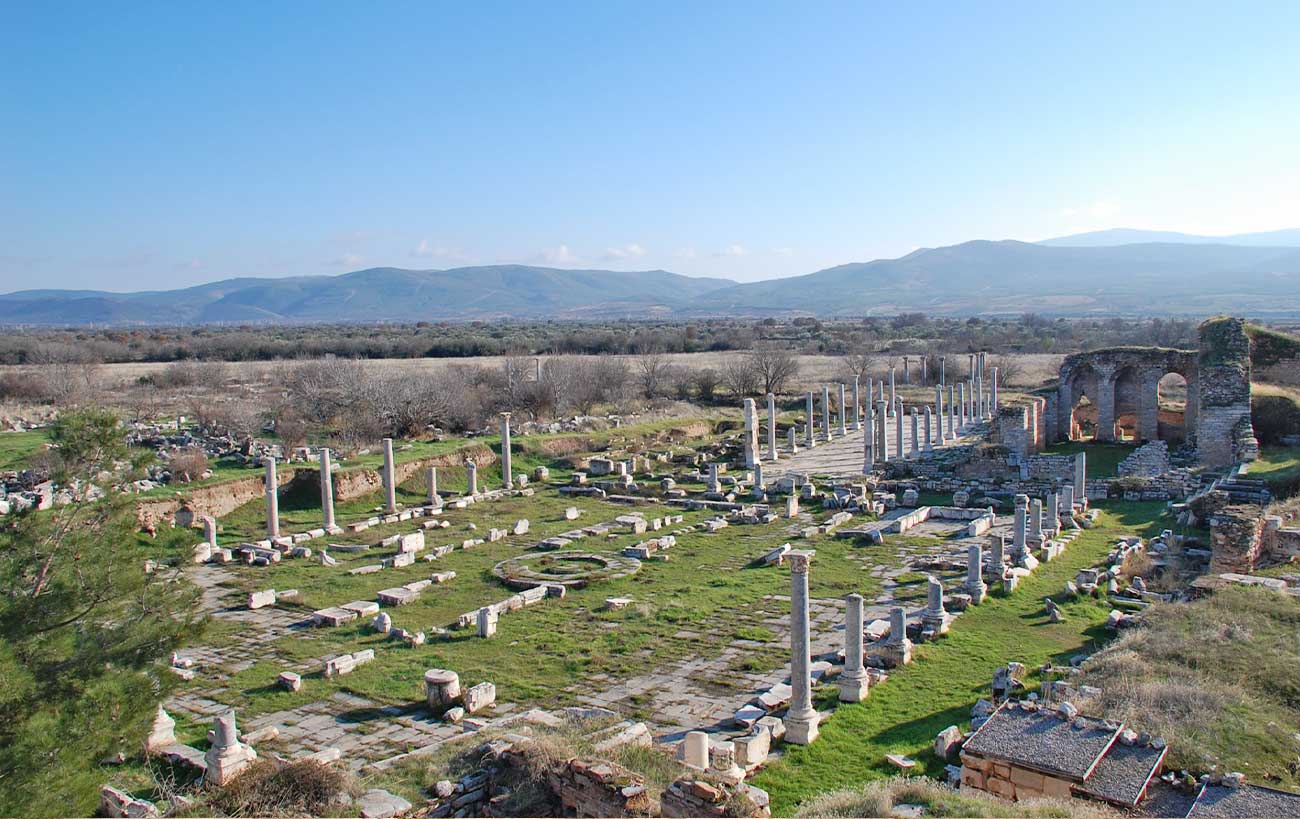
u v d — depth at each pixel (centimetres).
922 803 1446
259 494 4553
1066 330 16638
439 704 2145
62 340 13812
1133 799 1405
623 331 18200
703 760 1675
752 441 5869
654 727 2009
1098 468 5375
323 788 1551
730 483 5356
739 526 4303
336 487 4734
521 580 3288
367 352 13088
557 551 3819
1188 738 1581
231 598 3128
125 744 1595
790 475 5472
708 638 2650
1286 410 5244
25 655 1572
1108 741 1562
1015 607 2839
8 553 1647
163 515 3978
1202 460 5209
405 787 1588
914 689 2169
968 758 1587
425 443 5931
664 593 3147
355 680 2358
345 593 3188
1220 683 1823
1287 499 3619
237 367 11138
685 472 5628
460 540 4028
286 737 2002
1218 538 2972
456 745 1794
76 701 1514
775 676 2328
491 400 7619
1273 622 2177
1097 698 1789
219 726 1758
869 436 5444
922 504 4638
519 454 5947
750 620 2814
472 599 3134
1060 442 6462
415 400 6562
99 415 1800
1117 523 4053
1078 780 1460
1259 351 5841
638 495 5091
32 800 1347
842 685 2133
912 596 3008
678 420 7425
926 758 1784
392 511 4462
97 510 1784
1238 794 1388
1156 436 6234
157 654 1764
